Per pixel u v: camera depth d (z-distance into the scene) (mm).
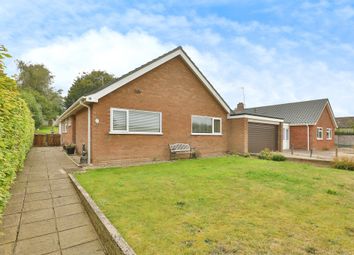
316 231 3086
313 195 4773
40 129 30469
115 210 3773
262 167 8398
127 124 9375
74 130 13758
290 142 21094
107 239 2830
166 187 5297
